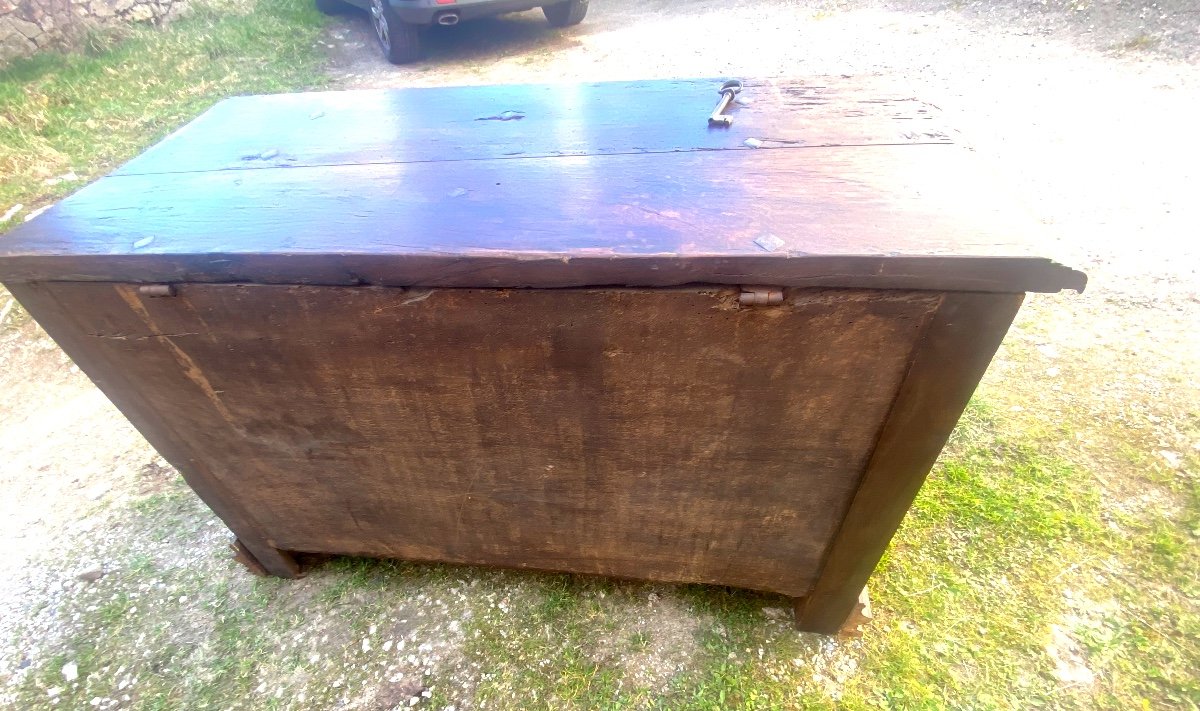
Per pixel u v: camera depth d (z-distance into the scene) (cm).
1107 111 357
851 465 117
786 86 163
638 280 94
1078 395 207
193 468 144
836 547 132
